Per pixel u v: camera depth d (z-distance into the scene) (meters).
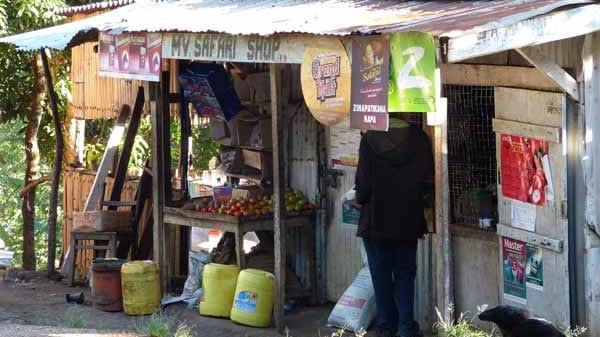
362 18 7.75
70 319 9.69
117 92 12.97
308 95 7.68
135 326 9.38
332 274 10.39
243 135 10.98
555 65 7.40
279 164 9.23
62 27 11.23
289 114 10.67
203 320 9.90
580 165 7.53
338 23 7.55
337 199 10.27
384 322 8.84
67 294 11.26
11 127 23.59
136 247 12.21
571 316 7.65
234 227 9.88
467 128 8.70
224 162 11.49
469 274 8.70
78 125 14.15
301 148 10.59
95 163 15.88
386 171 8.50
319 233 10.45
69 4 16.02
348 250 10.18
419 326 9.13
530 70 7.85
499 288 8.34
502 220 8.25
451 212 8.86
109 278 10.52
